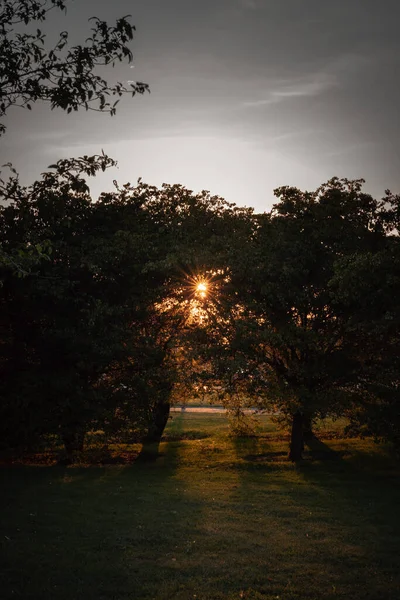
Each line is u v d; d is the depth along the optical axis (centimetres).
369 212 2528
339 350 2536
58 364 2394
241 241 2531
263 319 2539
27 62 1295
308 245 2475
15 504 1714
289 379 2594
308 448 2959
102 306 2292
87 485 2042
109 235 2505
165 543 1331
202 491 1948
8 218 2028
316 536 1393
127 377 2583
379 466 2455
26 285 2241
